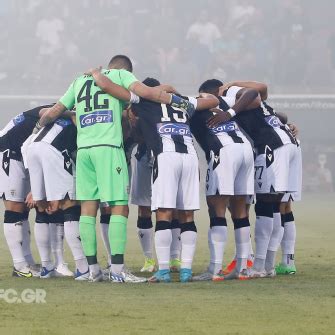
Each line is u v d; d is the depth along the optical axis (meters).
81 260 20.97
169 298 17.33
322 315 15.46
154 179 20.12
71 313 15.52
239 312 15.70
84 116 20.30
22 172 22.08
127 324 14.54
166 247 20.34
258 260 21.70
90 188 20.39
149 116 20.34
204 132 21.20
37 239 21.66
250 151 21.19
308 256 26.88
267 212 21.77
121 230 20.22
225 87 21.94
